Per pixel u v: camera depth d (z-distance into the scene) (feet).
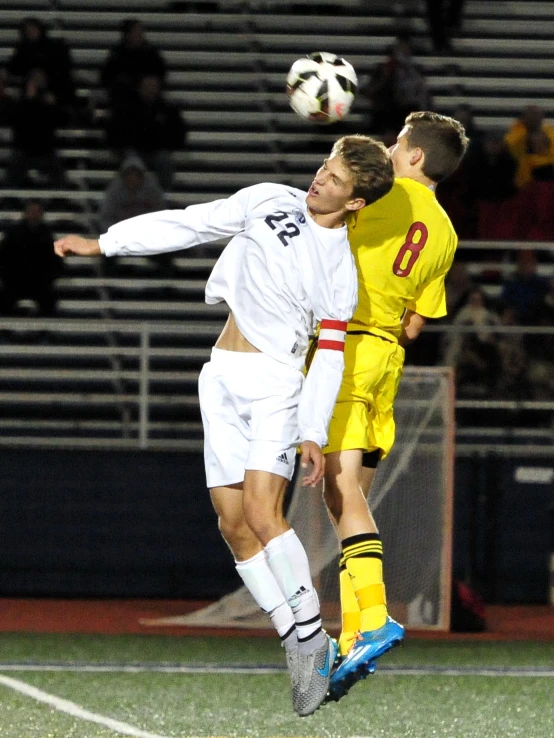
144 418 128.57
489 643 97.30
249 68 189.78
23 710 69.15
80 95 178.19
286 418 53.01
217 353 54.70
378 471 100.99
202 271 158.30
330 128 178.09
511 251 152.25
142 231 53.83
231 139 177.78
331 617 96.17
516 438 132.77
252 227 53.47
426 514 101.04
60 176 163.84
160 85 161.68
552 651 94.17
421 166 59.67
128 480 118.32
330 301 52.90
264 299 52.90
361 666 55.11
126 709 70.08
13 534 118.11
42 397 140.46
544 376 131.95
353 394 57.93
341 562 58.44
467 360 131.03
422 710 71.46
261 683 78.54
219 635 98.63
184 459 118.52
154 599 118.11
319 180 52.60
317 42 192.54
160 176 160.56
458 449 127.44
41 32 164.35
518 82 188.85
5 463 118.11
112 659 86.79
